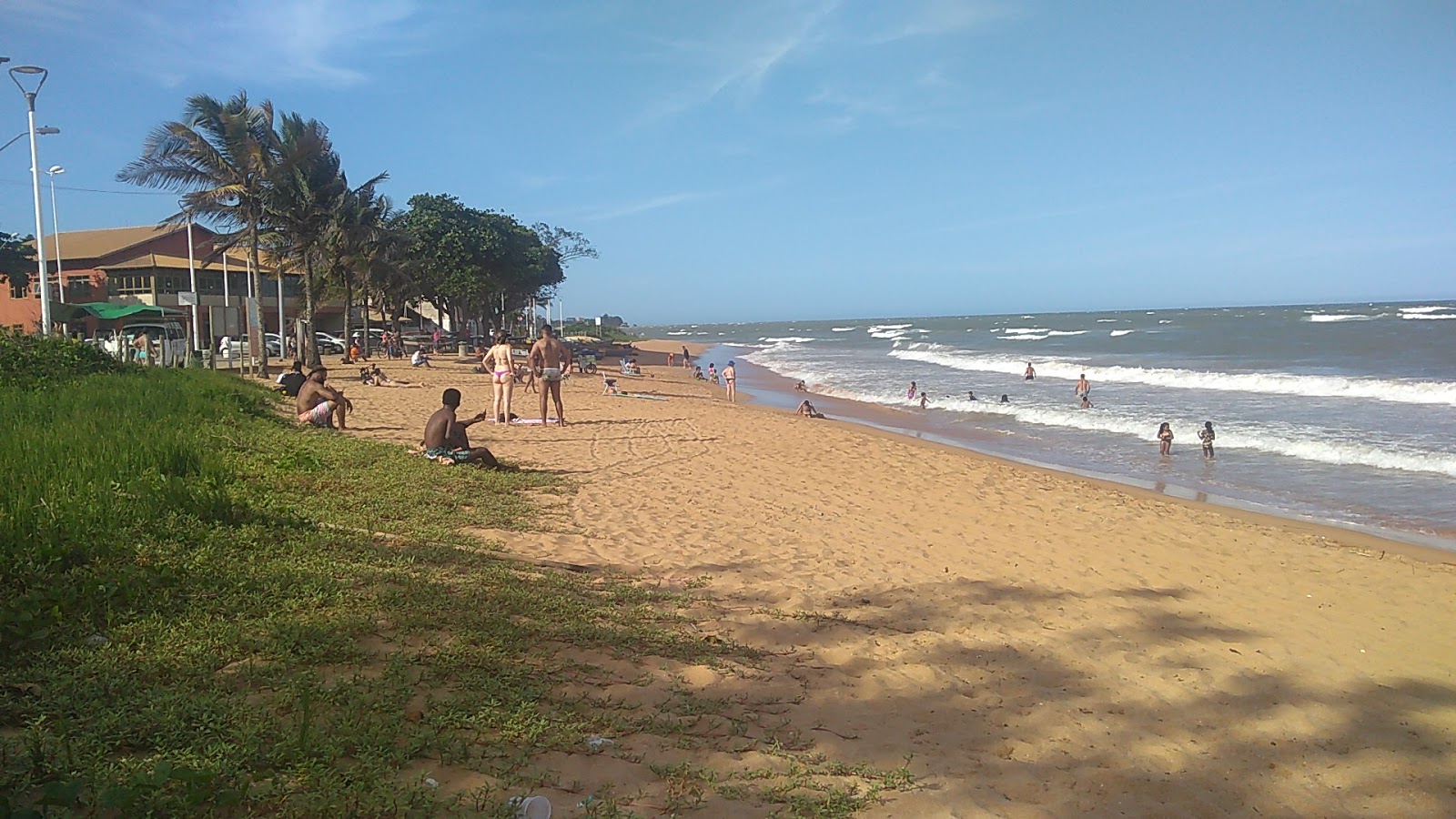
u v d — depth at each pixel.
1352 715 5.21
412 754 3.49
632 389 31.34
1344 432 19.28
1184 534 10.05
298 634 4.45
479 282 50.09
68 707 3.47
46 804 2.68
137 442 8.01
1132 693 5.39
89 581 4.67
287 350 42.75
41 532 5.12
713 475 12.60
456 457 10.92
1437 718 5.21
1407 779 4.44
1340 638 6.63
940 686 5.25
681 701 4.54
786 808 3.52
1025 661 5.80
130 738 3.29
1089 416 23.41
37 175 22.47
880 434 19.94
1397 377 29.80
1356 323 69.62
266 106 27.88
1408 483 14.37
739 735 4.25
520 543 7.75
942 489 12.44
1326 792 4.28
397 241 40.62
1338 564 8.89
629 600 6.30
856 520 10.04
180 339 34.75
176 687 3.74
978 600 7.14
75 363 16.41
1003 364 43.88
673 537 8.66
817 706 4.77
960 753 4.35
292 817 2.94
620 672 4.82
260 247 30.97
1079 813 3.85
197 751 3.26
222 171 27.22
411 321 74.69
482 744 3.69
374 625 4.85
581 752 3.80
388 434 14.56
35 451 7.19
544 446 14.56
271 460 9.47
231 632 4.38
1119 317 139.25
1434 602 7.66
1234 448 18.14
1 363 15.09
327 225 30.83
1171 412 23.66
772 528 9.36
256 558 5.70
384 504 8.27
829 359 58.19
